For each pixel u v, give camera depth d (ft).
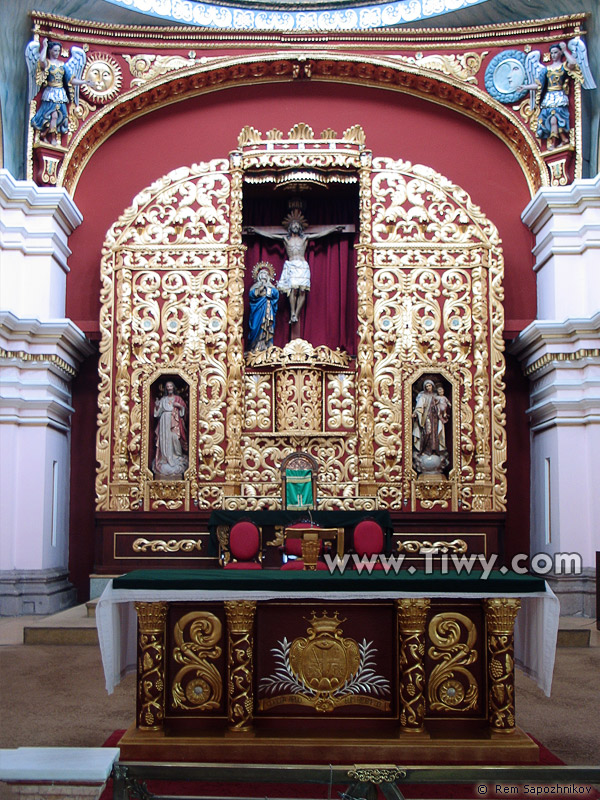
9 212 39.70
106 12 40.91
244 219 43.34
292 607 19.81
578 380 39.19
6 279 39.22
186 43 42.27
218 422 39.91
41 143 41.09
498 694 18.92
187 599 18.98
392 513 38.99
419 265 40.65
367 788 12.66
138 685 19.20
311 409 39.96
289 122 43.55
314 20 43.14
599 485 38.09
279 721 19.39
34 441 38.63
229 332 40.32
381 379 40.11
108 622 19.34
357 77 43.16
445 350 40.27
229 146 43.37
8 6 38.04
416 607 19.02
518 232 43.42
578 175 41.16
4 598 37.22
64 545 41.75
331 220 43.45
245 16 43.09
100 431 39.60
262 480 39.58
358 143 41.29
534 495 42.37
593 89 40.88
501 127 43.19
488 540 38.86
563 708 22.93
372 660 19.63
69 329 39.14
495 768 12.84
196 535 38.86
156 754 18.30
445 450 40.04
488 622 19.33
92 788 12.24
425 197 41.24
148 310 40.47
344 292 42.63
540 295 42.50
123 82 42.24
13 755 13.07
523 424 43.50
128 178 43.27
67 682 25.59
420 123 43.65
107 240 40.81
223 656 19.66
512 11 41.01
